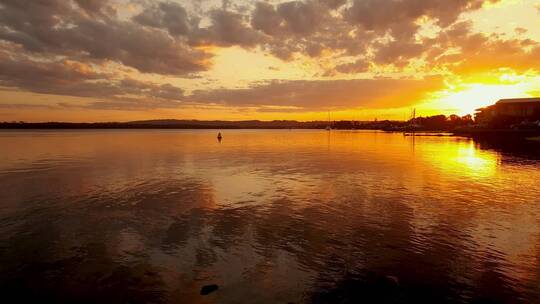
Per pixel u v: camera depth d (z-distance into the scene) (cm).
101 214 1811
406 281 1086
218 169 3503
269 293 1016
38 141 8981
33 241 1428
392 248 1341
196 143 8625
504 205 1980
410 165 3850
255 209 1905
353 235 1485
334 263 1211
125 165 3819
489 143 7900
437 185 2612
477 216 1762
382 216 1766
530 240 1430
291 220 1700
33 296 1010
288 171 3362
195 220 1705
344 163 4078
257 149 6469
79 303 977
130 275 1131
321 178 2936
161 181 2778
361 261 1227
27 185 2597
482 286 1058
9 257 1273
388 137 12825
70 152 5506
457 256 1268
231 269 1168
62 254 1298
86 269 1176
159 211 1867
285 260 1237
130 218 1741
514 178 2931
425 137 12019
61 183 2681
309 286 1055
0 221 1692
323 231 1537
